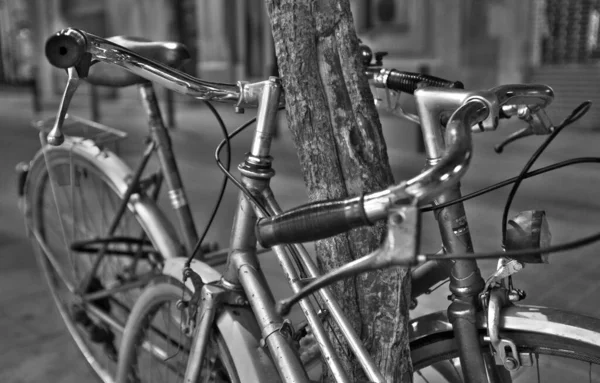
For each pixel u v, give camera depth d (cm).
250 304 140
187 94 136
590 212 443
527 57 861
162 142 192
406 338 134
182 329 164
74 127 221
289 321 134
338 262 130
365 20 909
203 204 488
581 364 164
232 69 1170
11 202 508
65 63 127
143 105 191
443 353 144
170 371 212
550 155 646
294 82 125
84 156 214
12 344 272
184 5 1238
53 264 246
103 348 229
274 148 727
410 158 663
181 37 1248
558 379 162
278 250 131
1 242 403
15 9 1777
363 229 128
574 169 577
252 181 134
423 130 118
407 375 135
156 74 136
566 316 125
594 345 119
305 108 125
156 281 171
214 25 1182
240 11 1129
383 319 130
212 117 1048
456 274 130
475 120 105
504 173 575
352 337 118
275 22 125
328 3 122
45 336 280
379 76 152
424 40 855
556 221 425
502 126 788
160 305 173
